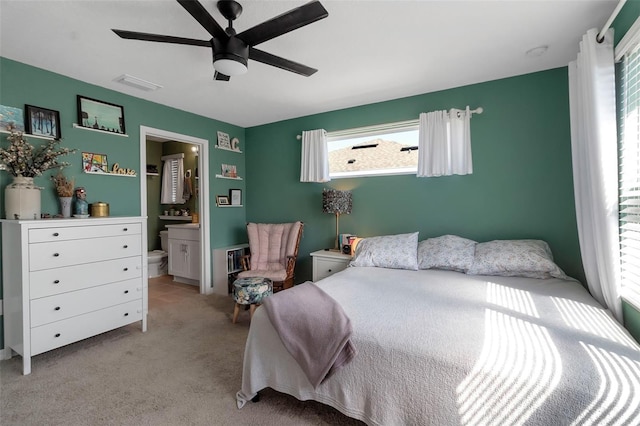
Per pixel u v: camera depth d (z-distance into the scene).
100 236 2.44
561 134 2.54
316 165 3.67
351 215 3.60
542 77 2.60
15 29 1.92
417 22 1.88
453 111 2.84
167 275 5.11
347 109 3.58
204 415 1.63
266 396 1.80
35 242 2.06
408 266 2.67
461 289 2.01
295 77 2.71
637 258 1.58
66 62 2.38
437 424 1.15
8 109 2.30
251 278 3.11
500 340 1.27
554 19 1.85
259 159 4.39
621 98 1.73
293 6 1.71
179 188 5.29
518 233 2.72
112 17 1.81
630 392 0.93
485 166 2.85
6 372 2.06
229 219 4.30
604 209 1.70
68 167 2.64
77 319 2.29
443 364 1.18
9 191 2.17
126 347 2.44
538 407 1.00
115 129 2.97
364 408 1.33
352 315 1.57
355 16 1.81
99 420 1.59
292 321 1.57
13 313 2.14
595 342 1.23
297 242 3.59
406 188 3.26
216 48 1.69
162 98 3.23
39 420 1.59
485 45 2.16
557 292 1.92
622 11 1.62
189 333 2.71
